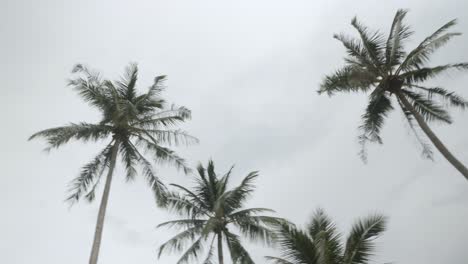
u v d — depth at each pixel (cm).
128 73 2209
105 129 1959
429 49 1762
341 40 2098
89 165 1980
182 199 2247
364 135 2108
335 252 1189
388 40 1964
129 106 1803
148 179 2014
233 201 2169
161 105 2138
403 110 2009
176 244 2053
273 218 2041
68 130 1838
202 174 2433
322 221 1369
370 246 1192
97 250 1619
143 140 2041
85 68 1998
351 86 1884
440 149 1686
